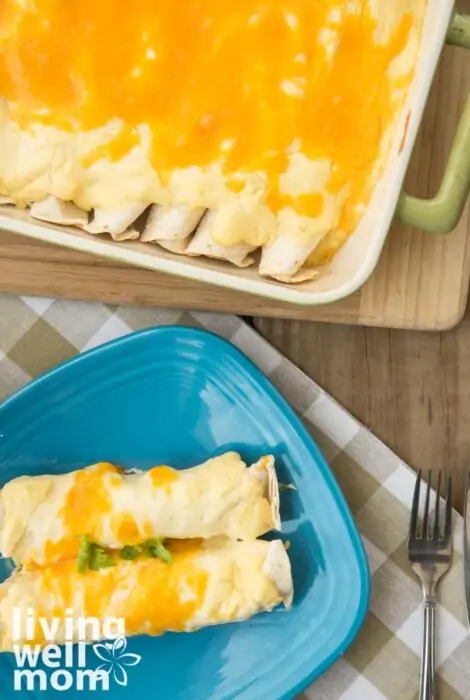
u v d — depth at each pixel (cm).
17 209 88
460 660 96
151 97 85
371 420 97
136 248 88
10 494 94
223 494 93
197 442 97
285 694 96
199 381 96
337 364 97
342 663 97
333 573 96
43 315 97
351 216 87
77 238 87
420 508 96
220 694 97
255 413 96
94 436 97
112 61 85
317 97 85
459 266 94
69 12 84
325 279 88
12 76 85
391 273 94
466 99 92
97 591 94
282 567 94
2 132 86
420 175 93
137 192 86
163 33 84
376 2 84
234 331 97
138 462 97
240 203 86
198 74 85
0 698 97
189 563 94
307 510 96
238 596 94
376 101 85
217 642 97
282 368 97
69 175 86
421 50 84
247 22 84
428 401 97
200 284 95
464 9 91
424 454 97
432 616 95
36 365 98
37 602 94
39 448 97
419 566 96
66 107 85
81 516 94
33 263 95
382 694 97
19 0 84
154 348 95
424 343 97
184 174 86
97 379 96
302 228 86
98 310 97
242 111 85
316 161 85
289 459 95
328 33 84
